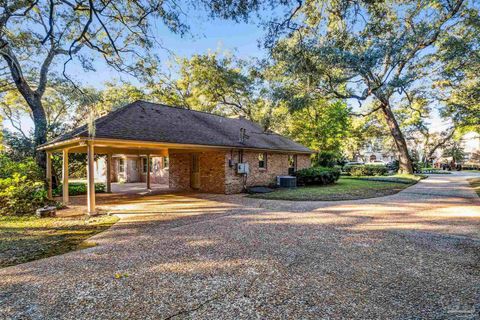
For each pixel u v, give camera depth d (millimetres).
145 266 4043
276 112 15992
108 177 14773
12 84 15961
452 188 14758
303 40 8156
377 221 7059
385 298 3039
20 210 8891
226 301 3000
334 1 7062
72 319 2686
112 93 20375
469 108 15141
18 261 4445
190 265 4059
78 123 15562
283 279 3551
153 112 12594
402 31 11609
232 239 5438
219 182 13312
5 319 2691
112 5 7871
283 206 9547
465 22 13648
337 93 14211
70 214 8531
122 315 2744
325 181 16484
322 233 5871
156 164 20797
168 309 2848
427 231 6016
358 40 8742
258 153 15250
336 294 3137
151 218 7734
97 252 4758
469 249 4750
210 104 26312
